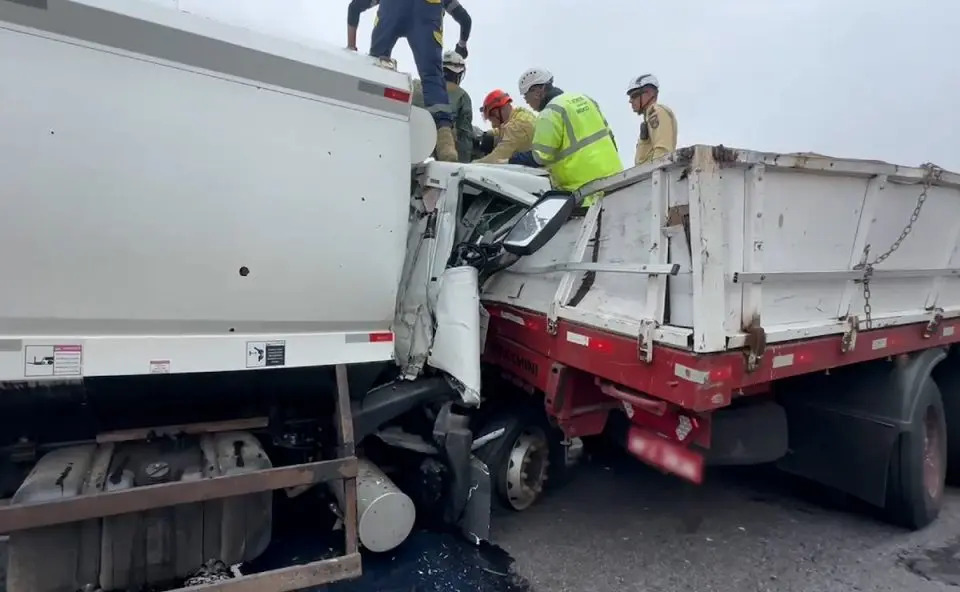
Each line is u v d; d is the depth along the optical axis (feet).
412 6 14.29
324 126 8.32
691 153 8.19
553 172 15.08
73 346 7.12
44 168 6.63
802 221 9.43
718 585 10.09
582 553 10.89
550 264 11.71
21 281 6.74
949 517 13.09
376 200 8.83
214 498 7.14
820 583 10.26
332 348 8.81
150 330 7.55
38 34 6.55
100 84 6.84
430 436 10.53
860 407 11.94
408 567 9.53
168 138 7.23
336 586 8.96
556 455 13.07
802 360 9.45
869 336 10.76
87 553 7.09
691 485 14.30
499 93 19.98
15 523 6.16
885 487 11.71
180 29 7.17
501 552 10.56
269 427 9.00
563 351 10.73
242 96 7.68
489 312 13.15
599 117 15.03
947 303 13.04
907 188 10.98
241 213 7.76
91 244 6.96
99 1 6.70
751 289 8.79
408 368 10.61
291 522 9.78
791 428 12.68
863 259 10.51
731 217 8.55
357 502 8.74
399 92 8.85
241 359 8.09
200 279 7.64
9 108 6.44
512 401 12.44
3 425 7.80
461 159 17.89
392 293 9.12
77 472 7.18
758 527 12.31
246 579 7.15
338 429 8.64
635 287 9.50
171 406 8.54
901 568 10.81
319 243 8.37
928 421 12.60
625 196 9.98
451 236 11.48
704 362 8.07
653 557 10.90
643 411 10.18
